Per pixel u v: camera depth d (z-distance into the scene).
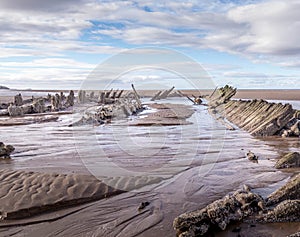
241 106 20.94
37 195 5.37
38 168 7.46
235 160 8.73
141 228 4.61
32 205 5.05
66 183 5.87
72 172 6.92
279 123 13.88
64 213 5.04
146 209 5.25
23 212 4.92
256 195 5.16
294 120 14.16
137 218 4.93
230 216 4.64
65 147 10.38
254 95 51.16
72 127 14.69
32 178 6.07
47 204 5.12
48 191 5.52
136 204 5.45
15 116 22.38
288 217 4.77
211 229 4.45
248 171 7.59
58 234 4.45
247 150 10.28
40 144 11.11
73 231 4.53
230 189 6.29
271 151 10.17
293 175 7.26
